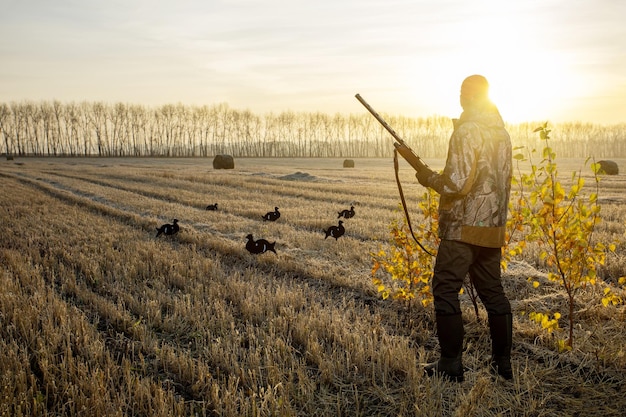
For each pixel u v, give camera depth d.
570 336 4.09
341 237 10.30
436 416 3.18
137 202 18.72
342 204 17.83
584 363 3.85
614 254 7.67
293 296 5.81
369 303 5.85
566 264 4.11
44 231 11.63
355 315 5.21
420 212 15.04
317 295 6.16
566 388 3.56
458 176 3.41
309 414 3.34
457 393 3.41
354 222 12.70
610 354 3.90
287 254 8.65
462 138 3.41
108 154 136.75
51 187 25.47
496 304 3.71
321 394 3.59
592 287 5.73
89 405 3.44
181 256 8.50
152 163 77.19
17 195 21.25
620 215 13.88
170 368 4.16
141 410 3.43
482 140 3.43
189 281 6.82
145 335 4.82
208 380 3.76
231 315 5.29
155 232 11.70
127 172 41.56
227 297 6.12
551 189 4.15
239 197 20.75
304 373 3.87
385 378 3.75
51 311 5.42
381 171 48.00
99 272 7.40
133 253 8.69
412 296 5.16
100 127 136.50
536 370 3.75
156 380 3.97
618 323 4.60
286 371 3.92
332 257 8.48
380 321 5.02
